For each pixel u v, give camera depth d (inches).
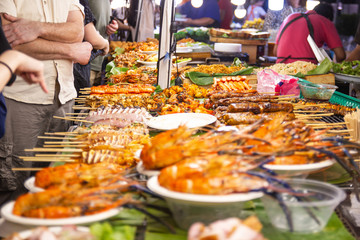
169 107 135.9
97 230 51.1
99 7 261.9
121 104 143.9
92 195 60.1
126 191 70.6
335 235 60.8
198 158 63.3
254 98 136.9
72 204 57.5
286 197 62.6
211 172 59.6
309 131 77.0
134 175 72.9
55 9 148.6
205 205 58.2
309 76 200.2
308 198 62.8
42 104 152.9
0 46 101.2
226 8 496.4
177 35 381.1
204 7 468.1
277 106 120.6
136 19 391.2
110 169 70.4
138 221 64.0
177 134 69.2
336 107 137.2
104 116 123.4
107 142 94.1
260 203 70.4
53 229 52.9
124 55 268.7
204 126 115.0
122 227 61.7
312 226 59.7
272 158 66.2
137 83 199.0
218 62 298.8
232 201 56.3
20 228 56.6
